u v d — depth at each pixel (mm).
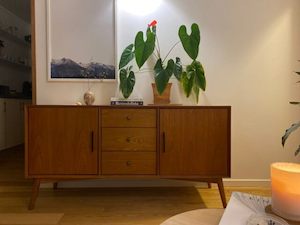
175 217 812
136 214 1649
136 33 2078
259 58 2111
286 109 2121
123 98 1993
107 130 1761
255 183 2139
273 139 2137
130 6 2078
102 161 1765
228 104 2123
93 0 2059
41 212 1679
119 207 1758
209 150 1751
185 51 1996
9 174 2562
